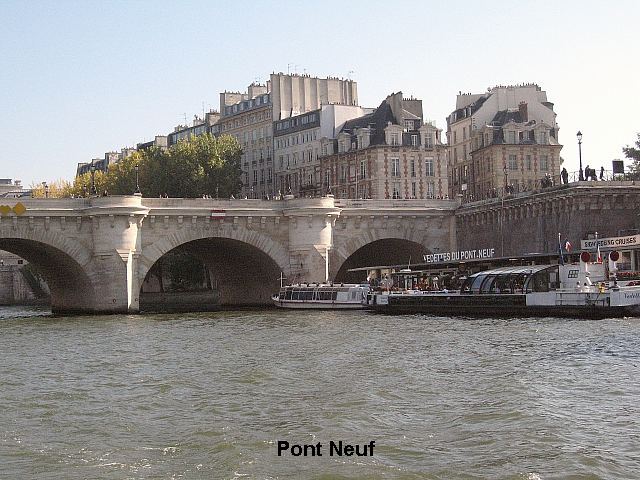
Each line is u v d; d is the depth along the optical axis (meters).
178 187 127.06
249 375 41.12
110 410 34.00
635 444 26.95
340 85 155.25
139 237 84.81
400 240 99.38
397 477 24.11
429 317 73.31
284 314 83.25
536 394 34.28
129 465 26.02
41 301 154.50
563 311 66.31
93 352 52.91
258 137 154.88
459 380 38.12
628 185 80.62
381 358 45.94
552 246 83.94
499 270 76.44
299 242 91.38
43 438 29.53
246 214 89.69
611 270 66.25
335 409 32.50
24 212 79.50
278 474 24.64
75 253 82.81
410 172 125.12
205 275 134.25
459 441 27.70
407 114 127.44
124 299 83.50
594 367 40.25
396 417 31.05
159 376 42.22
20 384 40.97
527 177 123.75
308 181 140.62
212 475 24.77
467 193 128.25
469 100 139.50
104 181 141.88
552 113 129.62
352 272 113.38
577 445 26.91
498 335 54.84
